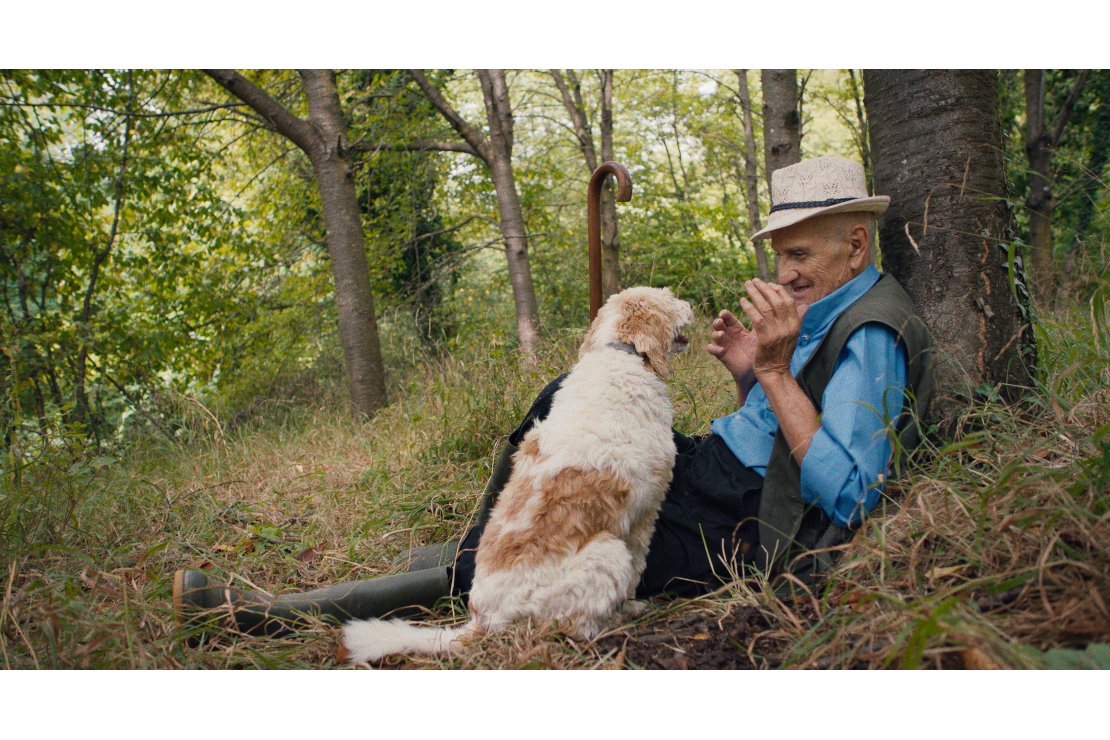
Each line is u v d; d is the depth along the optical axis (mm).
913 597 1715
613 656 1878
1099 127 8891
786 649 1754
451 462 3914
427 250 11180
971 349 2385
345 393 8500
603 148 9570
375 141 9578
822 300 2199
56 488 3414
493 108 8438
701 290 5980
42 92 7062
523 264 8508
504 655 1929
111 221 8523
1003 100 10156
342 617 2291
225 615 2178
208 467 5164
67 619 1975
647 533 2215
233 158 10578
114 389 7699
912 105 2484
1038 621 1455
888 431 1841
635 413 2199
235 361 9242
